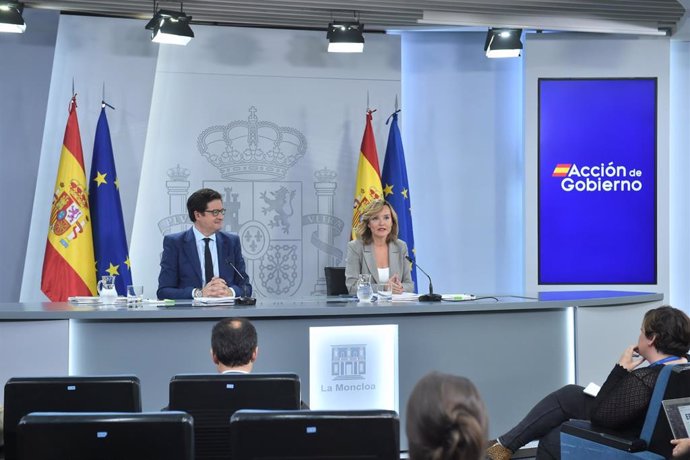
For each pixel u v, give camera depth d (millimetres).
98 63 6660
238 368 2863
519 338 4566
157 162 6848
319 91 7090
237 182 6980
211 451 2664
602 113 7148
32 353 4066
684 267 7398
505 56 6543
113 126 6676
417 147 7348
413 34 7344
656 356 3086
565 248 7152
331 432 2010
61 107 6609
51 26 6598
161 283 4855
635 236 7156
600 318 4688
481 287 7359
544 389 4613
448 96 7355
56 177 6547
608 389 3197
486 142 7375
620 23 6875
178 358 4191
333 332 4316
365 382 4355
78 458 1980
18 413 2613
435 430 1348
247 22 6816
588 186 7152
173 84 6879
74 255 6188
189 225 6883
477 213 7363
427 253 7340
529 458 4660
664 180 7148
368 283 4555
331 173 7109
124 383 2643
